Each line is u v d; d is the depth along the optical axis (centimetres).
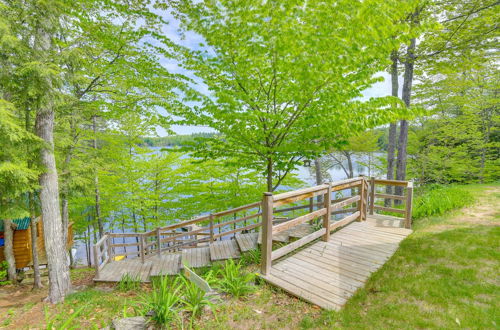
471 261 374
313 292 347
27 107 620
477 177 1812
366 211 672
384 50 436
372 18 400
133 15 656
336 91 480
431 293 311
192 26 545
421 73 1041
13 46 461
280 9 445
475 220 561
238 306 329
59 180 811
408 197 589
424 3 451
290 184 1223
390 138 1051
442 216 627
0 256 1000
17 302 653
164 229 791
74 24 641
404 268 382
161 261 771
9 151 528
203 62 591
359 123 471
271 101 607
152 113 850
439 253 410
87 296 576
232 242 802
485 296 296
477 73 1347
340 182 549
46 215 637
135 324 290
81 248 1953
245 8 469
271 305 331
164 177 1286
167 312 287
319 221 710
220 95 514
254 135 607
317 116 517
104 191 1255
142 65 709
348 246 494
